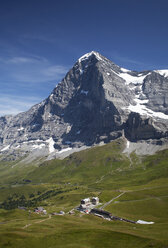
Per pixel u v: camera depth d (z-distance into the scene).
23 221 178.38
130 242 112.25
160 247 99.31
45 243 118.88
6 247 116.69
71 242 118.12
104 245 111.75
